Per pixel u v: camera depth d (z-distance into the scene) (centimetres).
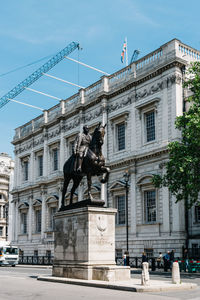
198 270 3238
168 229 3909
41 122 6431
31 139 6662
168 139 4059
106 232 2059
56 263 2231
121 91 4784
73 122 5628
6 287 1827
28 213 6475
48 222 5916
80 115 5431
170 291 1622
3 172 9244
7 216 8356
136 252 4231
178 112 4006
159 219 4053
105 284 1731
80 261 2034
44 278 2155
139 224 4278
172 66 4109
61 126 5834
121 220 4578
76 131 5488
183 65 4125
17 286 1862
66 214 2205
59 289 1700
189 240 3791
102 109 4991
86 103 5312
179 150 3128
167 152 4000
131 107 4603
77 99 5616
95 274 1938
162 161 4072
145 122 4438
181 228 3803
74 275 2042
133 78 4556
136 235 4278
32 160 6544
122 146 4756
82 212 2062
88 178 2109
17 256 5100
